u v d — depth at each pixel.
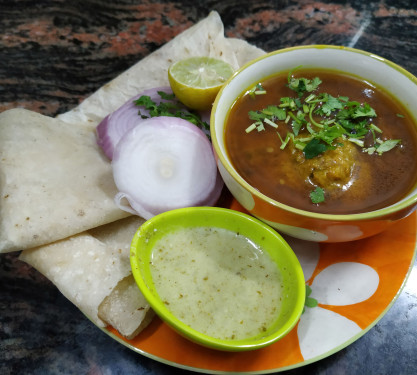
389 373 0.22
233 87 0.26
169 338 0.22
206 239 0.24
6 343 0.24
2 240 0.23
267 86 0.27
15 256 0.27
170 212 0.23
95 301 0.22
